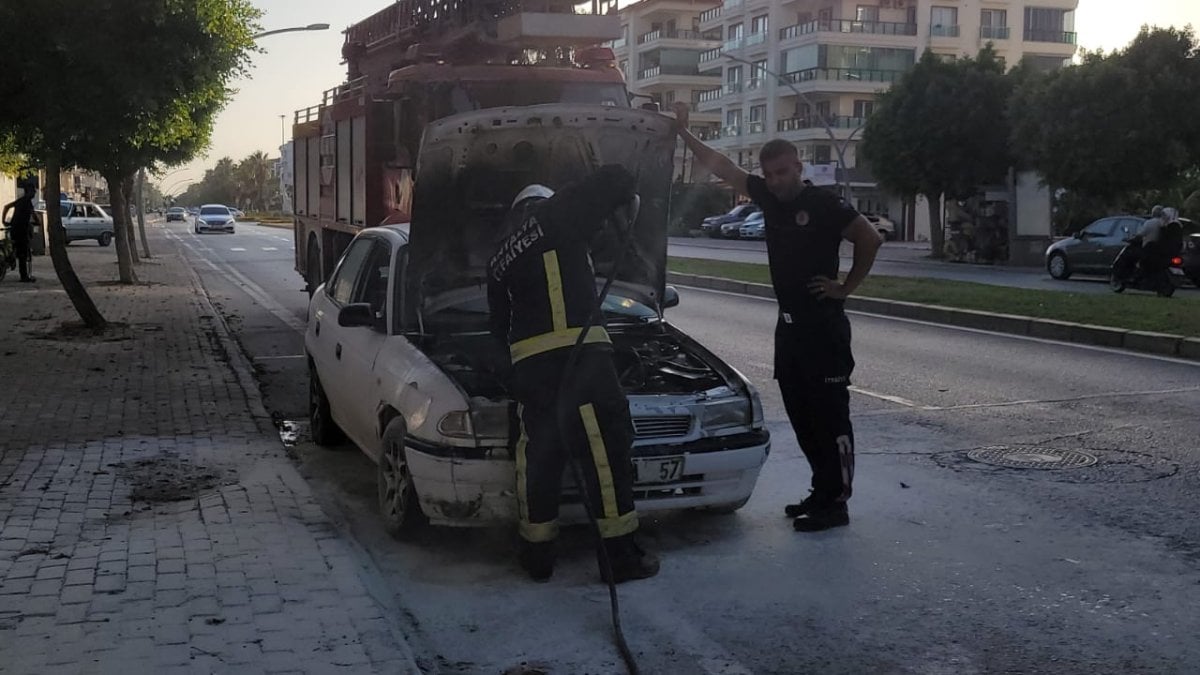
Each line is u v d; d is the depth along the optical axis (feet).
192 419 28.25
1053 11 221.66
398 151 39.99
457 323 21.31
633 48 268.21
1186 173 115.34
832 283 19.24
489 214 21.26
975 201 112.47
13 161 61.16
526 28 40.70
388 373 19.99
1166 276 62.59
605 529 16.97
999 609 16.16
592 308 16.89
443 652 14.80
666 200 22.80
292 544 18.07
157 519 19.43
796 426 20.22
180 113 39.68
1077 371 36.70
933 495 21.97
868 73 209.36
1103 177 106.83
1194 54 106.73
